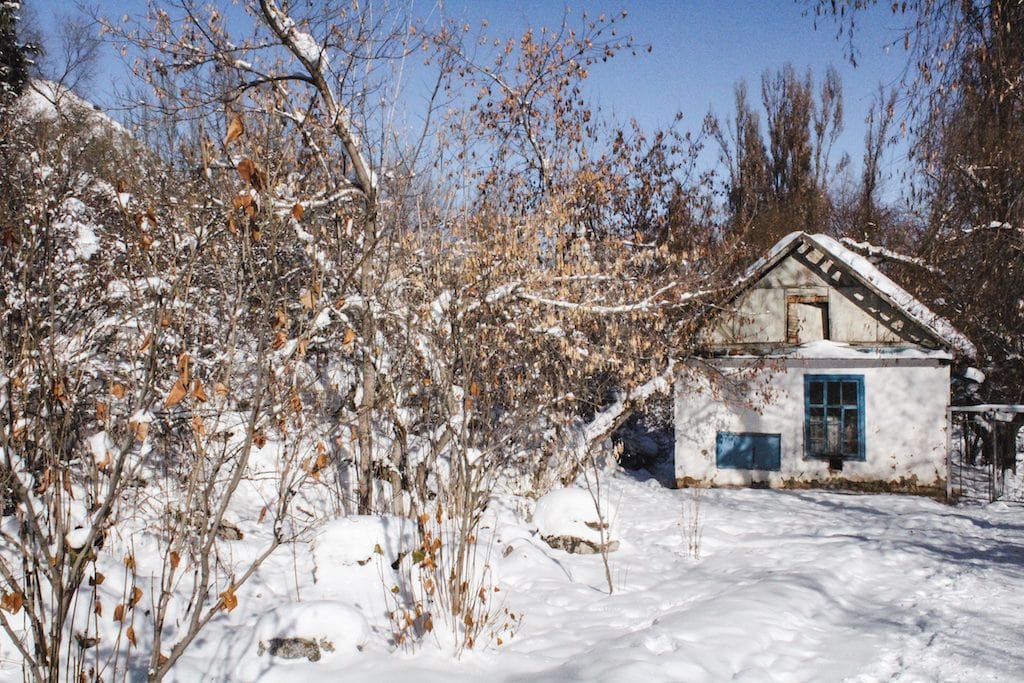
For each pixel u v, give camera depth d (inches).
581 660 264.7
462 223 474.9
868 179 1269.7
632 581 394.3
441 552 312.0
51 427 178.1
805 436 740.7
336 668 252.2
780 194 1401.3
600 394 678.5
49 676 166.7
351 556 342.3
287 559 367.9
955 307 777.6
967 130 478.3
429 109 419.8
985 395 862.5
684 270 687.7
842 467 731.4
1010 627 319.9
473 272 467.8
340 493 469.7
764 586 364.2
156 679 170.1
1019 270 661.9
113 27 427.8
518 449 566.3
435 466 395.5
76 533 203.3
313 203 359.9
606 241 665.6
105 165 419.2
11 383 177.5
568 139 725.9
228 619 292.5
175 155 404.2
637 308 603.2
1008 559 446.9
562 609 342.3
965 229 650.2
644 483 767.7
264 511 207.6
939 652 288.5
